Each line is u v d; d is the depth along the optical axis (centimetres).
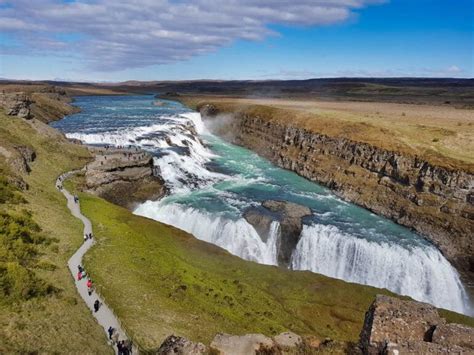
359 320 4062
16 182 5188
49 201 5306
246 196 7300
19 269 3122
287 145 10131
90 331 2852
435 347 1892
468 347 1958
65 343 2589
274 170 9400
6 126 7081
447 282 5541
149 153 8100
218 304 3834
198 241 5381
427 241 6044
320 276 4828
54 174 6425
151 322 3142
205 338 3088
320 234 5878
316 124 10012
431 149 7319
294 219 6194
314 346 2278
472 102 18425
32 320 2681
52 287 3216
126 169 7000
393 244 5778
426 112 12688
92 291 3444
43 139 7350
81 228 4781
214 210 6431
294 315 4016
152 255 4531
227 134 13000
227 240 5878
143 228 5331
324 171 8506
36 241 3975
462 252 5656
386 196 7081
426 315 2133
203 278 4319
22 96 8038
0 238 3619
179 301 3688
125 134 9494
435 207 6331
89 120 12281
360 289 4609
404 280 5481
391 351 1900
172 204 6638
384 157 7556
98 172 6656
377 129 8819
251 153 11075
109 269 3891
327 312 4141
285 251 5950
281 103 16500
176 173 7956
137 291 3619
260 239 5991
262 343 2228
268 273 4753
